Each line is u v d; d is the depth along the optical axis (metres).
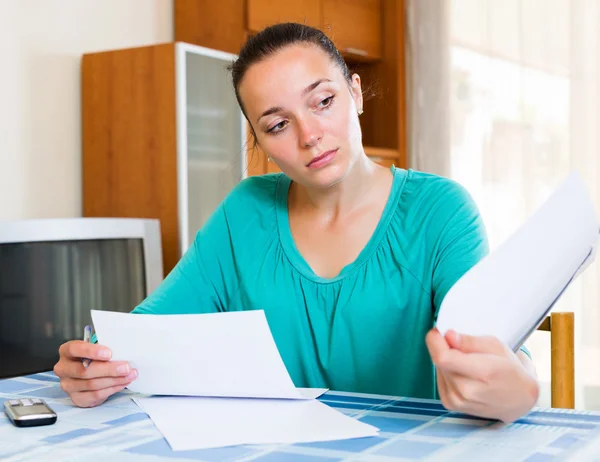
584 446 0.75
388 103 3.79
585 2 3.37
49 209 2.82
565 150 3.43
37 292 2.19
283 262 1.30
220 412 0.94
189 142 2.73
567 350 1.17
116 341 1.01
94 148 2.89
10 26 2.69
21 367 2.14
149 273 2.50
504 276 0.82
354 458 0.73
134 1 3.13
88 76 2.89
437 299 1.16
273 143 1.15
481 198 3.63
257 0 3.08
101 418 0.93
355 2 3.62
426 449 0.75
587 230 0.86
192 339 0.98
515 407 0.79
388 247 1.24
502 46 3.57
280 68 1.12
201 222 2.78
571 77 3.41
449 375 0.79
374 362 1.22
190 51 2.72
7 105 2.68
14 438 0.84
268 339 0.95
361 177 1.27
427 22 3.75
